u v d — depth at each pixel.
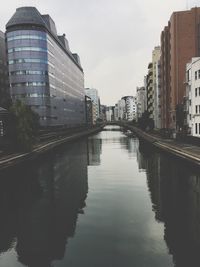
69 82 160.62
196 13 81.81
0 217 25.53
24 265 17.75
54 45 127.12
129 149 75.75
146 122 130.88
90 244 19.66
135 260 17.48
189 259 17.47
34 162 54.97
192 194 30.45
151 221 23.44
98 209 26.72
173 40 83.62
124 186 34.97
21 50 110.38
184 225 22.47
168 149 54.53
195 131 62.44
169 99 95.31
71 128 152.12
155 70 130.12
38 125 62.81
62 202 29.39
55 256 18.31
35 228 22.89
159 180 37.03
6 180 40.31
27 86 110.94
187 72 70.31
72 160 58.25
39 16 114.06
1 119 56.75
